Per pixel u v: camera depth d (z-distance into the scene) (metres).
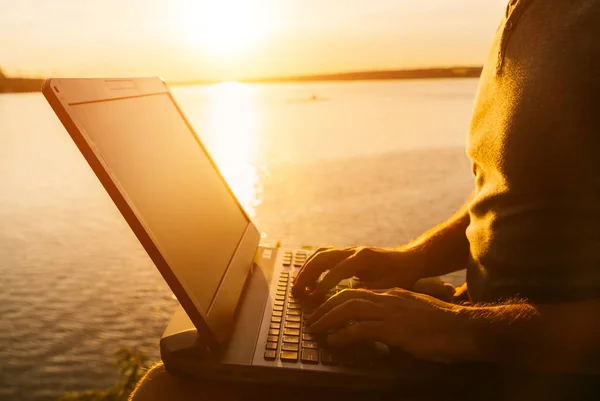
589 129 0.51
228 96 125.38
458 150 70.19
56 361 22.45
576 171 0.53
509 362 0.52
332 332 0.63
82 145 0.48
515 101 0.59
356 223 36.41
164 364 0.55
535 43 0.56
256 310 0.69
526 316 0.52
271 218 38.72
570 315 0.50
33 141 88.19
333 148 73.44
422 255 0.84
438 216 37.78
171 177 0.69
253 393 0.55
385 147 74.44
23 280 30.75
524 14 0.58
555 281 0.56
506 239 0.61
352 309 0.60
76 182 60.59
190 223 0.67
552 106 0.54
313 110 123.19
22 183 59.88
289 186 50.50
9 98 104.38
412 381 0.54
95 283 29.86
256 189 49.28
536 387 0.53
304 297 0.78
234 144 78.12
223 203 0.91
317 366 0.55
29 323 25.47
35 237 39.47
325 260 0.82
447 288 0.88
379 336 0.56
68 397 3.81
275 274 0.87
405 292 0.62
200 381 0.55
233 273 0.73
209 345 0.54
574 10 0.53
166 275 0.51
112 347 22.92
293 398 0.54
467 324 0.54
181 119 0.93
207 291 0.59
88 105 0.54
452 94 132.00
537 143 0.55
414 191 45.91
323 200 44.06
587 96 0.51
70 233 40.53
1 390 20.50
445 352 0.53
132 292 28.61
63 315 26.05
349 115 111.69
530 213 0.58
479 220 0.70
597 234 0.53
